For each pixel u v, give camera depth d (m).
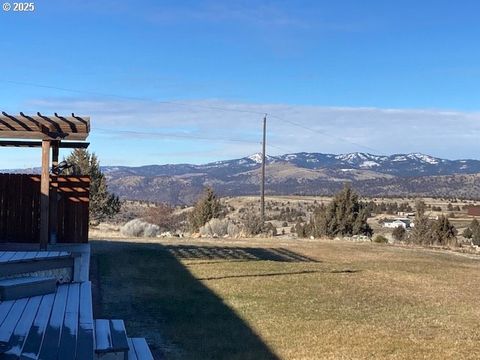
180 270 12.95
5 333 3.93
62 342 3.80
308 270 13.90
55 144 12.14
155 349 6.71
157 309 8.86
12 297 5.14
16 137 9.71
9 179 11.28
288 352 6.77
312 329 7.90
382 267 15.29
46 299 5.20
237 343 7.10
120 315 8.38
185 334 7.43
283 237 26.19
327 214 32.59
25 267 6.01
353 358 6.60
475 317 9.15
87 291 5.68
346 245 21.75
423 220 28.39
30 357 3.43
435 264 16.56
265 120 38.66
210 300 9.66
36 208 11.34
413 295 11.07
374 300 10.32
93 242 18.36
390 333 7.84
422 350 7.02
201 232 26.94
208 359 6.40
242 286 11.11
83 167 29.66
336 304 9.76
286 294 10.48
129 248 16.81
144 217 40.03
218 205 33.56
